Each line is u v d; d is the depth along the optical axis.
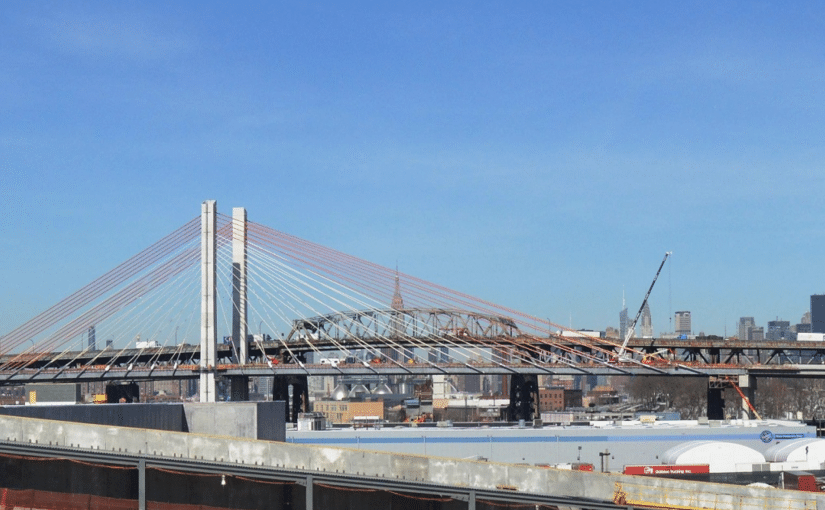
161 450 49.00
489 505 49.91
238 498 49.00
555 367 198.88
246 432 64.38
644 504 50.94
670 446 131.00
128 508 48.09
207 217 196.62
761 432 136.38
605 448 129.25
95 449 48.34
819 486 98.94
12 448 46.97
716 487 52.44
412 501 49.91
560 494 50.69
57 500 47.50
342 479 48.91
